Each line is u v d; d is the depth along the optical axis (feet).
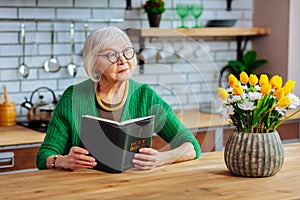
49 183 8.04
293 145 10.78
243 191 7.59
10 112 14.64
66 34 15.58
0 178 8.34
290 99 8.37
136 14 16.47
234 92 8.33
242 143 8.30
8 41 14.89
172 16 17.03
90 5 15.81
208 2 17.61
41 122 14.25
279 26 17.30
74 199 7.23
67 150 9.90
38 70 15.34
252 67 17.52
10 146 12.64
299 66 17.24
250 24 18.40
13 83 15.10
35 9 15.10
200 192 7.55
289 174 8.55
